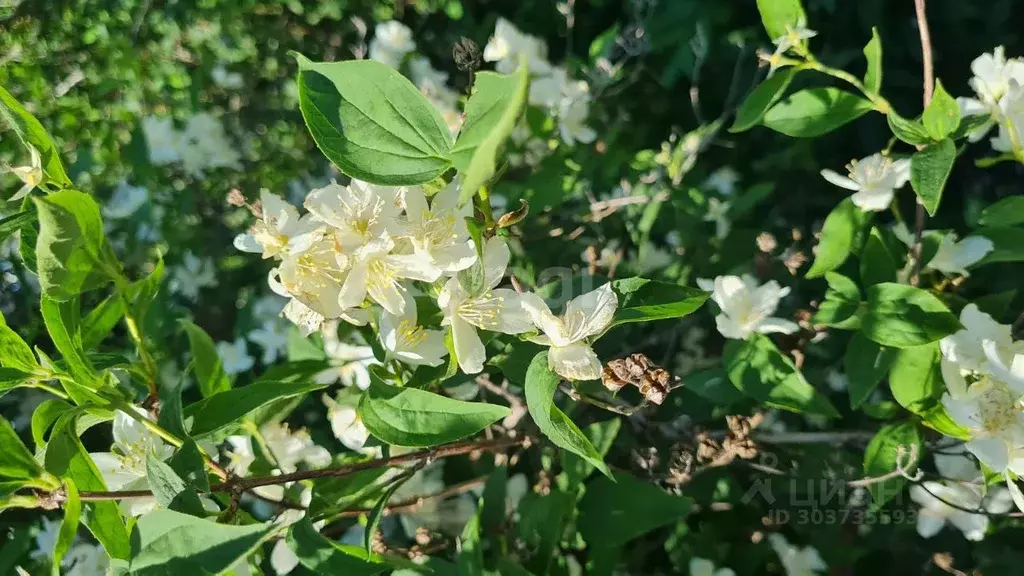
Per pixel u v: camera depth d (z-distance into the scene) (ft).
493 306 0.81
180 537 0.74
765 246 1.39
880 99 1.01
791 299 1.56
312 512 0.97
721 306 1.21
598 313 0.80
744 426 1.17
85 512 0.85
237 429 1.06
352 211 0.78
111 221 2.08
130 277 1.98
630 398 1.47
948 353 1.00
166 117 2.28
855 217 1.14
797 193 1.99
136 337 0.95
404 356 0.85
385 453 1.12
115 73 2.32
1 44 2.36
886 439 1.11
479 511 1.08
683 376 1.45
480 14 2.53
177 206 2.09
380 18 2.37
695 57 2.15
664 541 1.51
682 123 2.21
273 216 0.83
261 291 1.95
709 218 1.66
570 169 1.68
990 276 1.70
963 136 1.05
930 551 1.54
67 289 0.82
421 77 1.84
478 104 0.66
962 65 2.20
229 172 2.21
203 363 1.10
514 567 1.07
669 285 0.86
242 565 1.02
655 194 1.69
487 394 1.45
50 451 0.82
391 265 0.76
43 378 0.88
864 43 2.22
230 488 0.87
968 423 0.95
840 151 2.17
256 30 2.38
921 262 1.18
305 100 0.71
